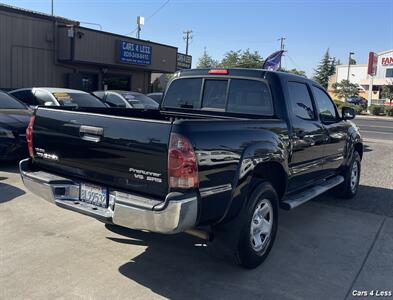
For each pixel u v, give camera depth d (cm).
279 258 455
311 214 623
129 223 351
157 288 379
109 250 455
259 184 423
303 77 559
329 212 636
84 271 404
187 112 566
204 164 348
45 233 493
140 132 355
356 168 730
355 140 705
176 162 335
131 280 391
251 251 412
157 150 345
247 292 379
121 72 2308
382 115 4547
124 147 365
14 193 639
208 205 356
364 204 688
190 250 464
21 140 792
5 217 539
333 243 506
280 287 391
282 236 523
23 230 499
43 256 432
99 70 2161
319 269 432
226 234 397
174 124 339
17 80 1811
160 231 337
